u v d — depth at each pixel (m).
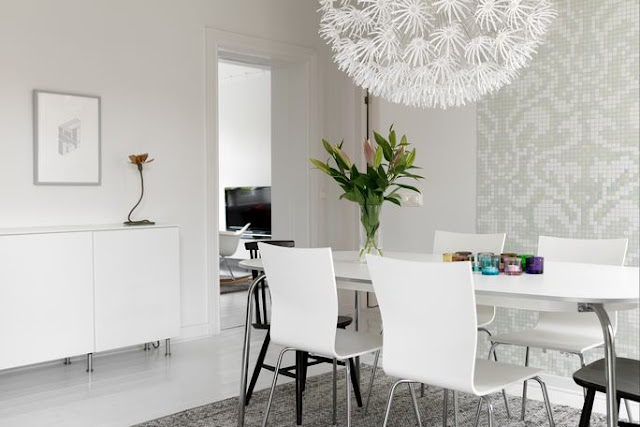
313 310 2.66
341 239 6.25
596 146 3.87
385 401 3.46
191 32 5.02
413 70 2.73
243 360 3.03
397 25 2.66
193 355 4.51
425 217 4.82
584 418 2.28
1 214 4.10
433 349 2.20
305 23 5.84
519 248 4.24
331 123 6.11
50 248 3.89
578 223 3.96
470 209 4.50
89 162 4.46
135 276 4.30
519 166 4.23
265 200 9.23
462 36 2.53
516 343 2.96
